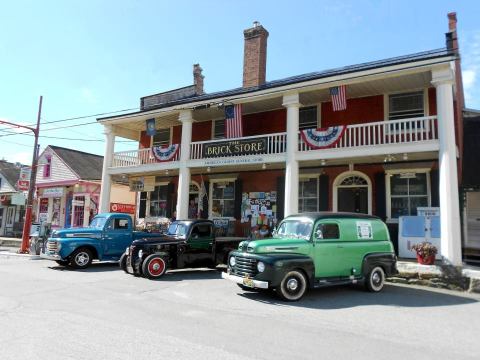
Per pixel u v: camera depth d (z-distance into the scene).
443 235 11.44
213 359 4.80
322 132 14.15
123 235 14.59
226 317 7.06
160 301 8.30
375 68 12.91
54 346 5.10
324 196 16.38
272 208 17.81
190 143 17.47
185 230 12.59
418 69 12.41
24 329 5.85
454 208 11.39
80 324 6.21
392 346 5.65
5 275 11.60
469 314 7.89
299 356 5.06
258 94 15.42
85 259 13.77
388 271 10.56
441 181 11.69
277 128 17.91
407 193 14.88
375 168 15.52
